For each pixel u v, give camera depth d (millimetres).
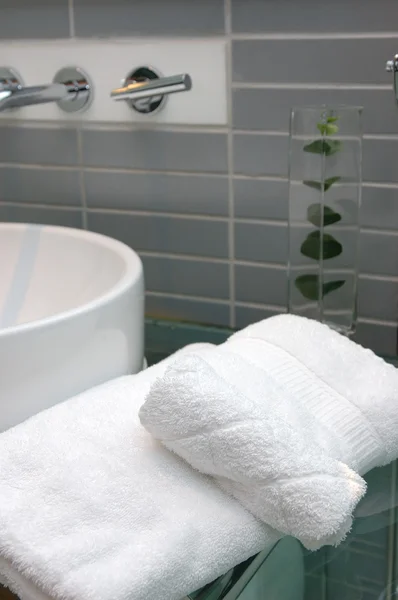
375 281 941
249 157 958
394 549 608
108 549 516
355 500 553
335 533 533
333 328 886
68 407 650
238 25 911
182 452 579
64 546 514
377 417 666
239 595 556
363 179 908
